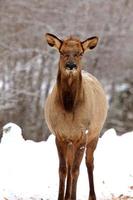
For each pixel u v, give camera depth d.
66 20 42.91
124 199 17.33
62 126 15.84
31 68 42.47
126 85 52.12
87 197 17.55
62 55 15.67
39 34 42.16
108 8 44.56
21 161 20.44
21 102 40.75
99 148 22.41
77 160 15.91
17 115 40.22
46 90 42.88
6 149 21.56
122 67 46.59
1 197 17.03
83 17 43.22
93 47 16.23
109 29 44.50
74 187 15.86
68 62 15.39
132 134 24.05
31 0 42.44
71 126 15.77
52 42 15.95
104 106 17.34
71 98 15.64
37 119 41.62
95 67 44.28
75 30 42.75
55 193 17.80
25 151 21.52
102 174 19.72
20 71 41.81
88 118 15.96
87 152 17.12
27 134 40.78
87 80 17.00
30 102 41.50
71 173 15.99
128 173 19.88
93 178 18.00
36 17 42.38
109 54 44.72
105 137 23.38
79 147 15.94
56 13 42.84
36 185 18.41
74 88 15.64
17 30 42.03
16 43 41.59
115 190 18.31
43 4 42.59
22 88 41.16
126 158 21.34
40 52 42.25
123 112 51.69
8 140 22.47
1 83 42.56
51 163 20.53
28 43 42.12
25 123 40.75
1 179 18.67
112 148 22.39
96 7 43.94
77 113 15.76
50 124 16.28
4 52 40.84
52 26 42.53
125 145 22.66
